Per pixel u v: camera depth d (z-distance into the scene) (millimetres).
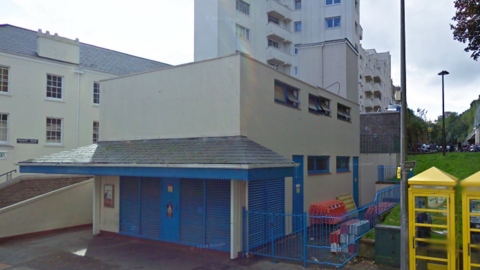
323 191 15203
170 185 11289
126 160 10617
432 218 7754
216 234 10211
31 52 22328
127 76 13148
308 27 45500
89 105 24594
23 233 12867
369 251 9164
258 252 10047
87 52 26938
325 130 15695
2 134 20734
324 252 9930
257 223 10391
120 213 12578
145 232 11852
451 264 7312
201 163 8898
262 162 8781
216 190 10312
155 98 12281
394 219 11094
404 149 8008
